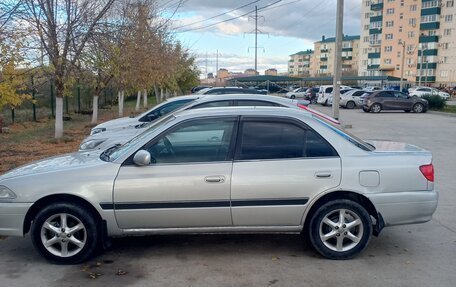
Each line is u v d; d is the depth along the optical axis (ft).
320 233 13.93
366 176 13.74
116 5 49.65
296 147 14.02
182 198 13.48
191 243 15.66
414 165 13.99
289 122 14.19
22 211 13.47
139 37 54.95
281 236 16.39
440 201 21.50
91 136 26.43
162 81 86.28
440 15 247.70
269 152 13.92
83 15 40.16
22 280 12.64
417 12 256.73
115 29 45.34
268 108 14.75
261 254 14.58
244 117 14.24
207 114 14.29
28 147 38.83
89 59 43.93
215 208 13.55
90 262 13.94
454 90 195.42
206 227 13.80
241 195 13.52
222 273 13.06
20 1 30.53
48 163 14.93
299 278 12.71
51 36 38.04
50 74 40.60
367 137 49.01
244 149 13.93
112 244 15.55
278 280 12.57
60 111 43.91
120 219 13.58
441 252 14.80
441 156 35.58
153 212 13.52
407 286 12.20
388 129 58.23
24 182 13.61
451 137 49.01
